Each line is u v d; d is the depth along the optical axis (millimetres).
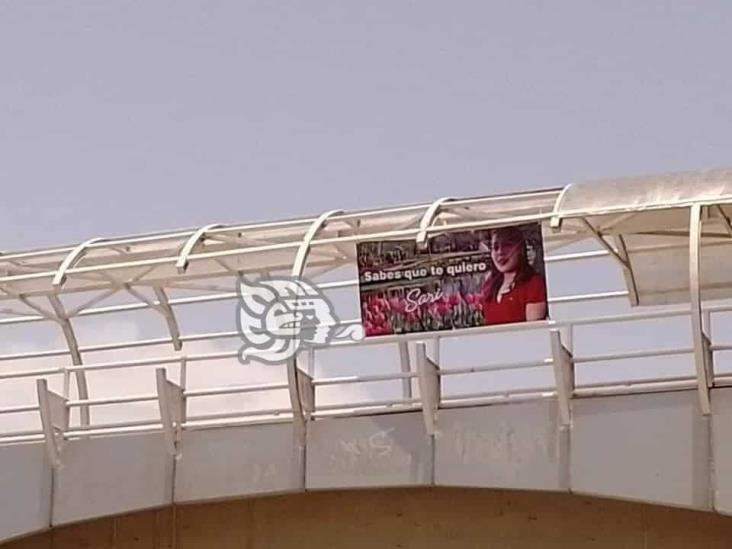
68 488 30047
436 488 28438
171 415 29328
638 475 26172
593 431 26625
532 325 27422
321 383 28656
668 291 31766
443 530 28812
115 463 29828
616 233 30375
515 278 27766
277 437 28766
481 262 28000
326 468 28281
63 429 30281
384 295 28469
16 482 30375
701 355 25406
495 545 28406
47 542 31266
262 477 28703
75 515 29875
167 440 29328
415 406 28125
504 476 27062
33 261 32594
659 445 26141
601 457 26469
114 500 29656
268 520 29984
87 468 30016
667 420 26188
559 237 30750
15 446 30547
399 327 28312
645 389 26453
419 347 27578
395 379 28266
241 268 33188
